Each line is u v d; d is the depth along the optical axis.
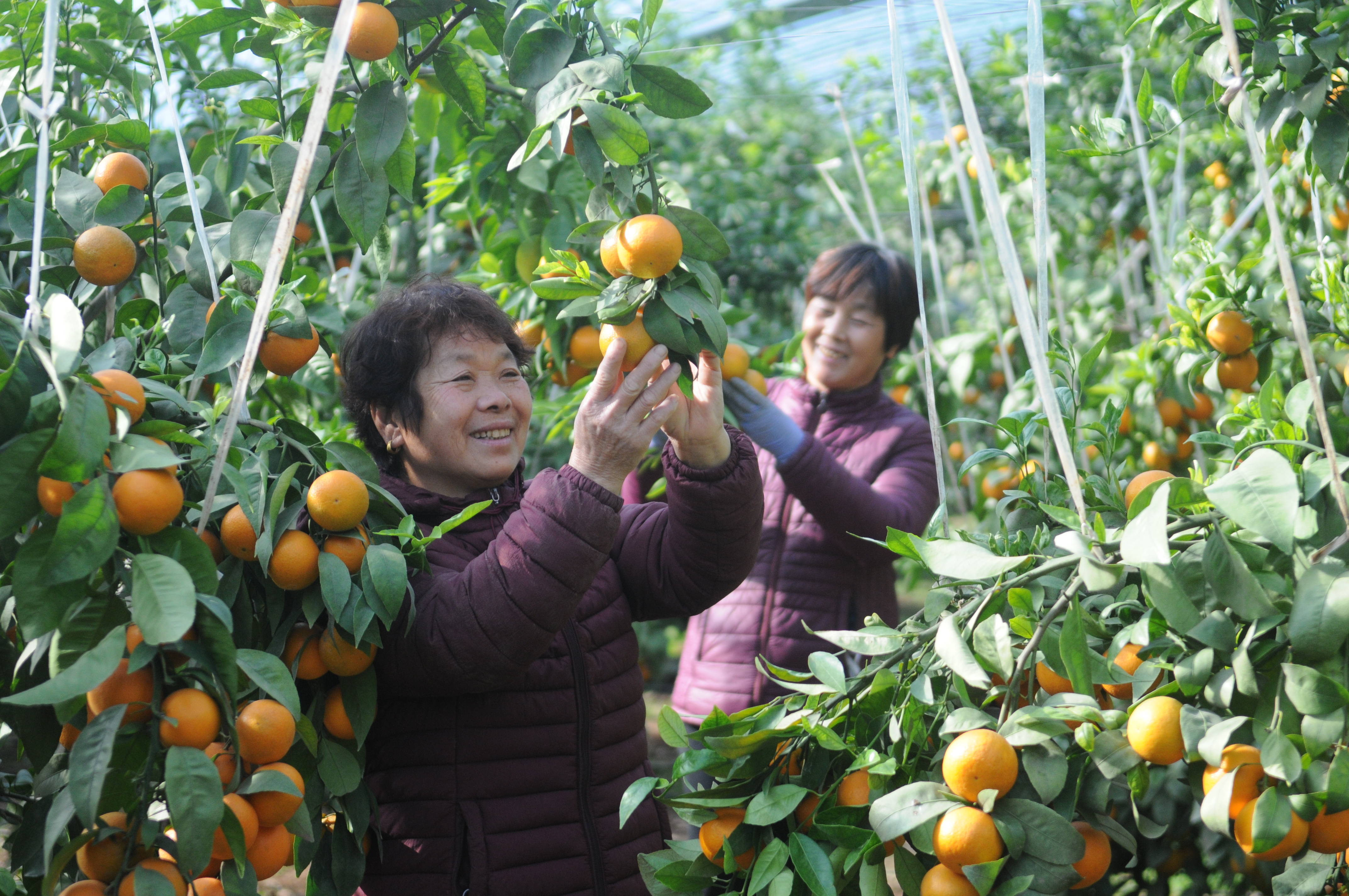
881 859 1.04
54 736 1.15
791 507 2.14
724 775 1.16
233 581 1.19
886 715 1.15
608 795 1.40
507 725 1.34
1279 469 0.94
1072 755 1.03
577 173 2.13
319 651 1.22
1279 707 0.93
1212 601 0.98
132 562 0.97
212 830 0.96
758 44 3.87
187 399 1.32
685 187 4.52
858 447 2.25
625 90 1.34
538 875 1.33
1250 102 1.31
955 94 3.84
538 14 1.36
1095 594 1.16
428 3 1.39
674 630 4.48
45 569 0.93
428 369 1.41
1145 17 1.49
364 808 1.29
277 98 1.53
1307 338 0.94
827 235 5.23
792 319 4.67
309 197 1.41
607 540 1.22
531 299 2.21
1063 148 3.54
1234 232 2.32
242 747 1.08
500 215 2.25
